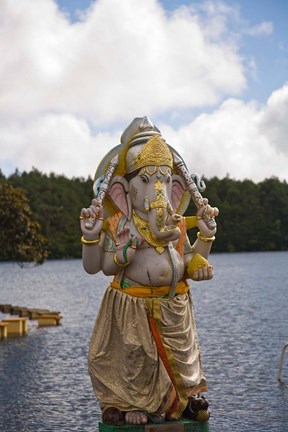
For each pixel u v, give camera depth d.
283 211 121.31
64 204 110.81
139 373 7.72
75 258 129.50
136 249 7.86
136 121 8.18
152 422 7.78
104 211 8.11
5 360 20.92
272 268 84.81
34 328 29.41
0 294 55.91
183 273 8.09
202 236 8.24
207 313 35.12
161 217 7.74
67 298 49.75
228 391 15.69
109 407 7.78
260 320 30.95
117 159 8.03
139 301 7.80
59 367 19.53
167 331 7.80
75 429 12.79
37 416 13.80
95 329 8.04
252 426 12.65
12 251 31.91
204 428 7.84
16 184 111.19
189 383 7.79
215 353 21.34
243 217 121.31
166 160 7.94
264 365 18.92
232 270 82.44
